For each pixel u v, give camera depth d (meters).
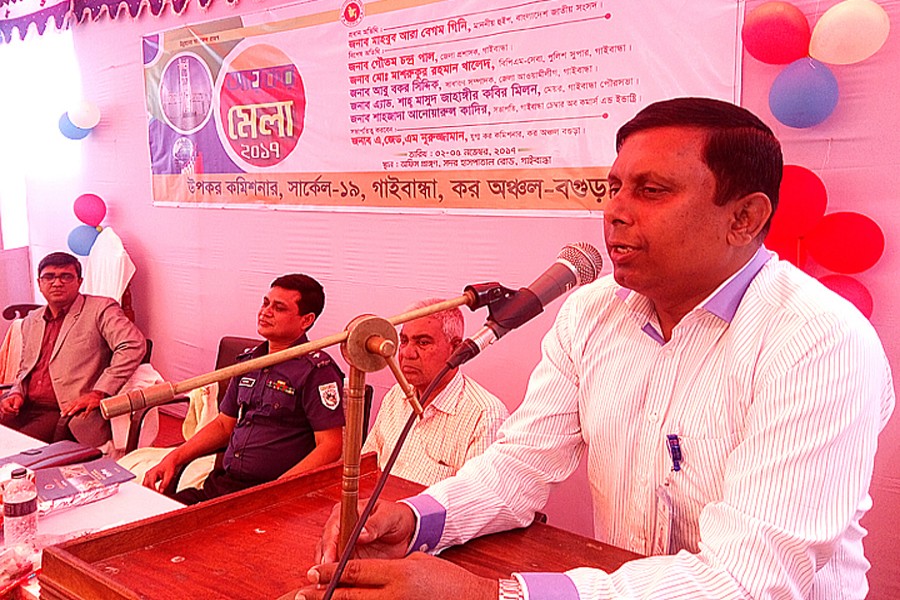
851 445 0.97
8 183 5.34
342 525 0.93
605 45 2.56
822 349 1.00
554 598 0.93
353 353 0.88
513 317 1.01
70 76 4.70
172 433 4.34
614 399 1.25
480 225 2.99
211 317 4.19
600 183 2.64
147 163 4.33
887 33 2.02
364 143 3.31
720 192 1.07
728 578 0.93
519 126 2.81
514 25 2.77
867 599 2.28
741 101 2.32
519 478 1.28
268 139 3.68
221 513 1.19
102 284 4.39
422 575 0.91
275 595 0.98
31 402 3.71
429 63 3.03
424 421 2.30
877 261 2.15
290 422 2.63
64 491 1.81
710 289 1.16
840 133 2.19
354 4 3.23
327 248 3.56
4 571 1.40
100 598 0.96
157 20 4.10
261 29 3.61
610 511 1.29
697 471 1.15
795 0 2.21
